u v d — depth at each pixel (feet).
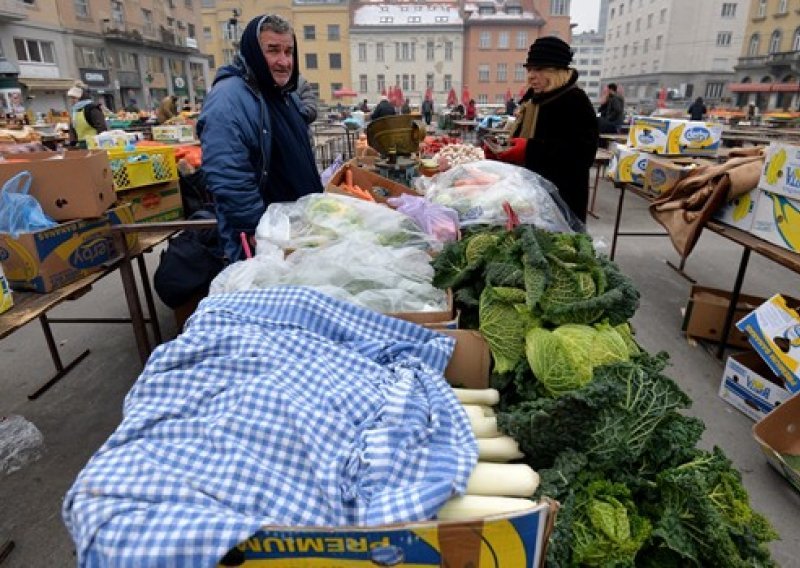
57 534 7.14
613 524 3.50
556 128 10.18
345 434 3.57
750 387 9.20
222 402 3.73
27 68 86.22
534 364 4.35
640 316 13.24
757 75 151.43
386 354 4.58
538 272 4.96
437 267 6.15
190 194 13.09
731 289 14.87
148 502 3.05
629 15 203.21
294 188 9.19
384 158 12.28
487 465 3.59
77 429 9.33
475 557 2.84
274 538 2.80
